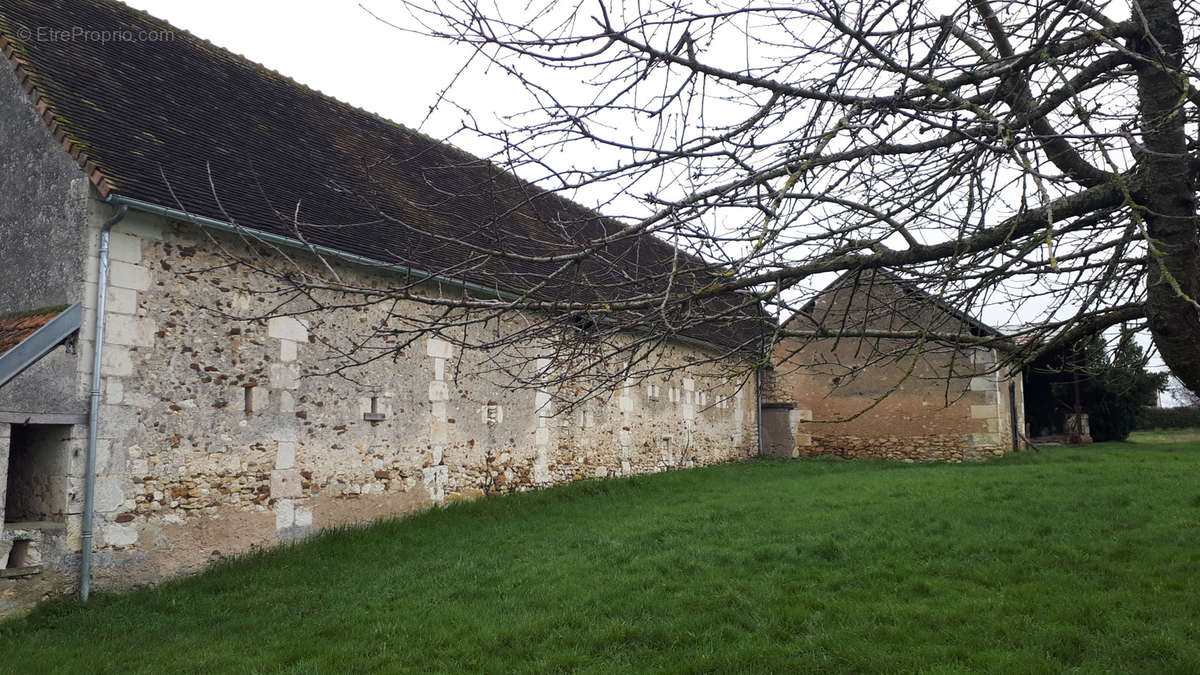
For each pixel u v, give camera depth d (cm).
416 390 1174
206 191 920
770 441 2292
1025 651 561
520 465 1367
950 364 430
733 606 688
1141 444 2464
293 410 999
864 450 2141
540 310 396
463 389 1261
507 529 1085
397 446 1138
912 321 453
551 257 379
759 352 441
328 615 722
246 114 1144
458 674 564
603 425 1608
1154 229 386
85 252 818
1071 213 395
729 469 1803
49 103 856
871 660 560
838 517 1037
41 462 812
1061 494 1120
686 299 384
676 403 1886
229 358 932
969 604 658
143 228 861
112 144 873
